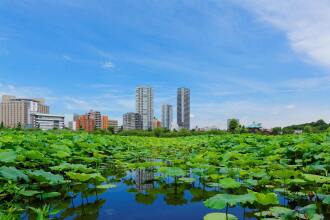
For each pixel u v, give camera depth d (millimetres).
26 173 6309
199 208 5988
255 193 4746
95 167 11453
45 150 9898
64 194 7020
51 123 112000
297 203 6207
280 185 7766
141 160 14148
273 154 11547
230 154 10453
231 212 5617
